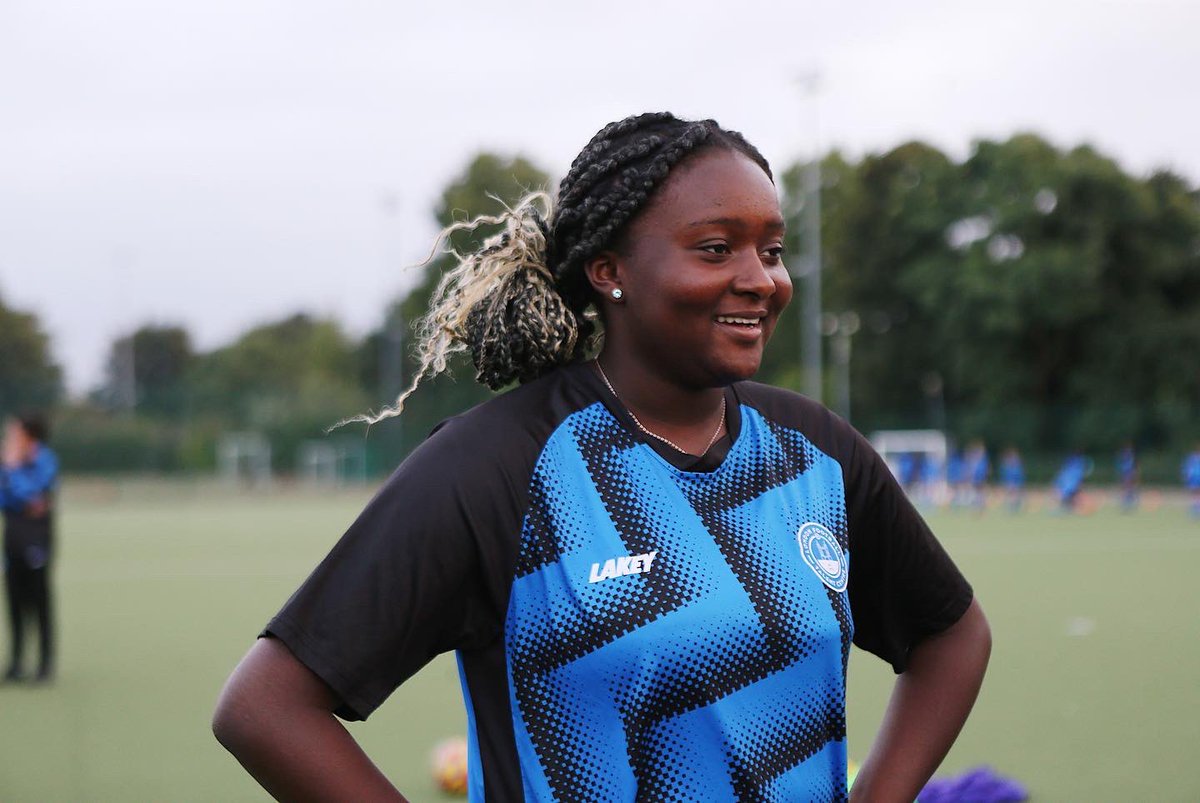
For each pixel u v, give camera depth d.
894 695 2.03
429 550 1.67
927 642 2.03
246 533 25.34
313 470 50.16
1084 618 11.29
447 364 2.05
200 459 50.19
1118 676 8.30
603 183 1.80
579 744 1.66
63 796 5.69
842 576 1.82
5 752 6.64
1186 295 48.41
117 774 6.12
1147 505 34.03
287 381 74.50
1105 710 7.18
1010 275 45.97
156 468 49.84
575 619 1.66
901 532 1.97
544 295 1.87
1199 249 47.84
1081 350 48.19
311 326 83.12
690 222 1.73
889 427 46.28
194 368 81.50
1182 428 40.25
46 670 8.97
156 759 6.45
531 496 1.71
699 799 1.66
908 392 53.97
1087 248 45.81
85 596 14.62
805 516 1.82
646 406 1.81
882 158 54.75
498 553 1.69
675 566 1.69
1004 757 6.04
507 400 1.80
